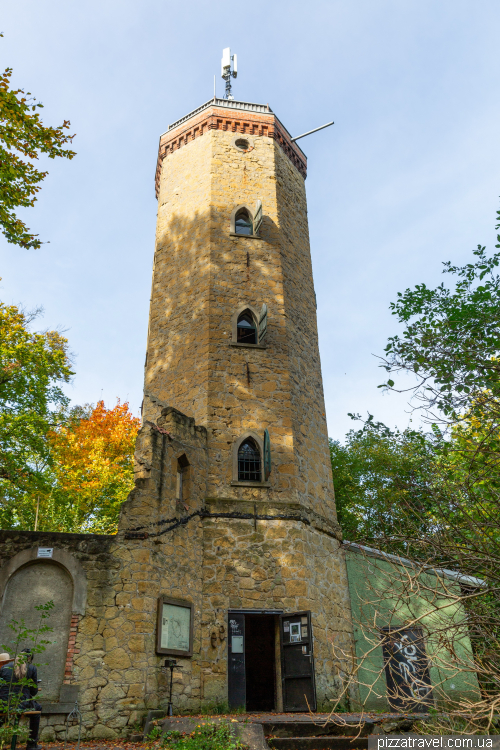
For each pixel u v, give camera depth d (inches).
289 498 594.6
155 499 497.7
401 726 392.2
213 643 514.0
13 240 439.8
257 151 796.0
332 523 649.0
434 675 552.7
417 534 302.7
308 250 818.2
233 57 943.0
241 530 566.3
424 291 408.2
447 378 330.6
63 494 1002.7
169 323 711.1
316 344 761.6
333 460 1104.2
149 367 705.6
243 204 754.2
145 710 422.3
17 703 307.0
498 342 342.6
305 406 683.4
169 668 461.7
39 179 435.2
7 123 411.2
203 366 647.8
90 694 413.1
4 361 811.4
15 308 863.1
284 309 701.3
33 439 818.2
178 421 570.6
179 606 492.1
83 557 452.4
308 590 556.4
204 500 571.5
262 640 672.4
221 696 497.7
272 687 649.6
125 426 1105.4
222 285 695.7
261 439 621.3
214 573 543.2
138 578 460.1
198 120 811.4
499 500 293.6
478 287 393.4
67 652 422.0
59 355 871.7
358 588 622.8
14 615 429.4
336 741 366.6
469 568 274.8
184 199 778.2
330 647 556.7
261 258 724.0
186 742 350.9
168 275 743.7
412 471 335.6
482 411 320.5
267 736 373.1
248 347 665.0
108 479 989.8
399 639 274.4
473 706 244.1
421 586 277.3
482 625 273.1
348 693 553.6
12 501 866.8
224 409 625.3
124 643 435.5
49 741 391.5
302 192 856.3
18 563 441.4
